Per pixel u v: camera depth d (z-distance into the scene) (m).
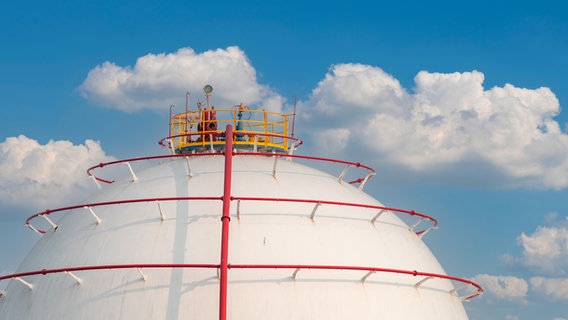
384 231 37.12
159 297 31.97
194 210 34.84
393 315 33.62
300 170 39.31
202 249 33.19
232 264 32.62
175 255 33.12
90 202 38.16
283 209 35.28
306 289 32.66
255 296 31.98
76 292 33.16
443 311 35.69
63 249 35.47
